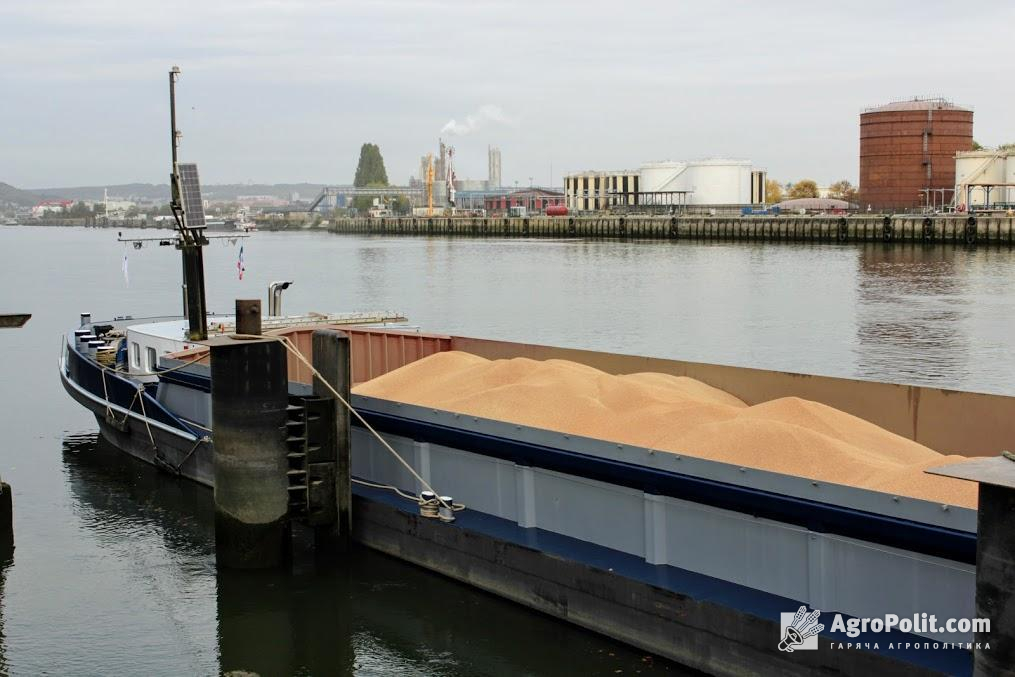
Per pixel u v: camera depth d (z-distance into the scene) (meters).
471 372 22.28
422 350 27.42
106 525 24.06
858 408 19.50
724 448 16.53
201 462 26.70
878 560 13.77
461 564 19.06
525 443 18.02
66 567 21.45
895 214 146.62
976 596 11.38
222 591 19.77
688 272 98.00
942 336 52.81
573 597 17.00
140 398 28.64
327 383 20.58
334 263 130.12
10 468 29.23
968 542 12.53
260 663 17.30
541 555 17.42
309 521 20.64
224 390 19.86
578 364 22.70
